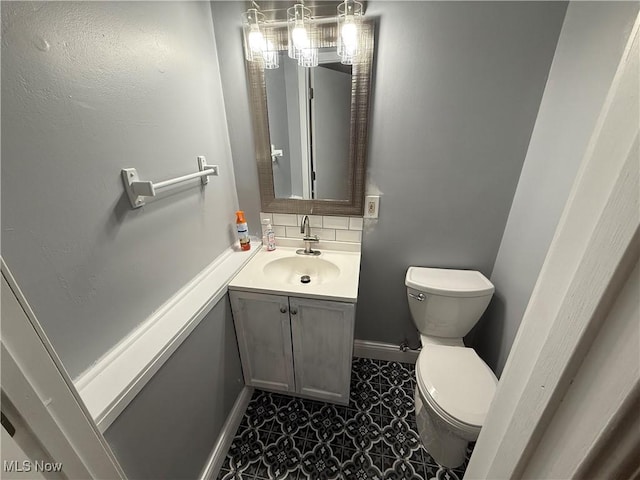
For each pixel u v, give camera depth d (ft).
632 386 0.75
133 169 2.79
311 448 4.49
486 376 3.96
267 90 4.39
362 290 5.65
